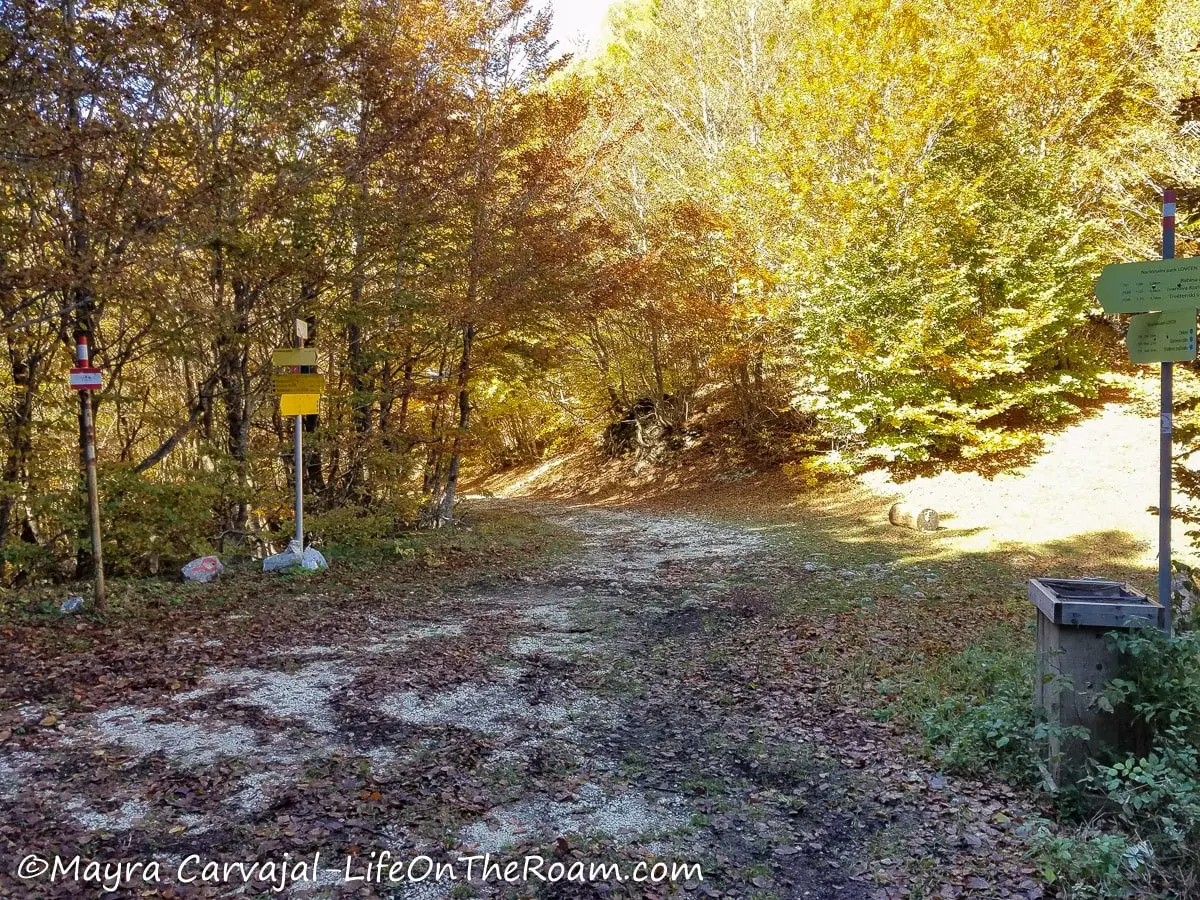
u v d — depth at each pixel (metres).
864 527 13.06
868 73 16.08
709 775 3.92
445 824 3.33
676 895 2.88
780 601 8.03
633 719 4.70
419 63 11.14
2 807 3.30
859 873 3.04
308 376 9.25
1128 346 3.93
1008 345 14.54
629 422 24.94
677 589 8.81
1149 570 9.00
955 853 3.15
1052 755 3.48
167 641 5.96
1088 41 16.44
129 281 7.37
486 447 15.72
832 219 16.03
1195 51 11.85
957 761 3.86
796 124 16.98
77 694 4.69
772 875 3.03
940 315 14.72
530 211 12.59
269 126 8.54
